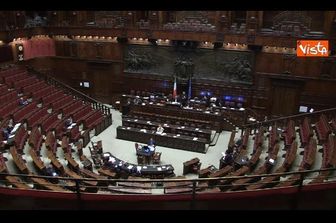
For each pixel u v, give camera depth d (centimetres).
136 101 2619
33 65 2847
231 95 2539
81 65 2869
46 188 1188
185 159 2031
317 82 2278
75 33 2712
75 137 2041
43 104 2295
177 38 2448
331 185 740
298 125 2245
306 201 741
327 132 1647
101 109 2623
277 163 1642
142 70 2728
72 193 810
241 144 1984
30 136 1758
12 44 2658
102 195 820
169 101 2578
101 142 2045
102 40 2739
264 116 2488
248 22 2269
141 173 1714
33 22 2758
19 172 1386
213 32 2350
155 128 2286
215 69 2534
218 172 1571
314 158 1446
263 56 2372
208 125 2345
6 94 2162
